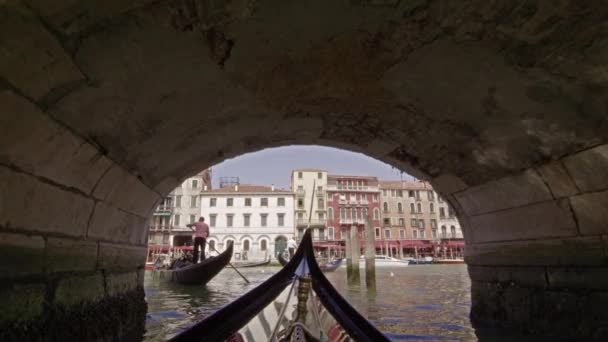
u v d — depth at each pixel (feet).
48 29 7.36
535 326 15.81
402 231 158.51
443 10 9.68
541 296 15.60
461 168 17.70
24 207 9.14
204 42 9.98
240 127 15.74
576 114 11.73
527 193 15.72
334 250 146.61
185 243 144.36
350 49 11.35
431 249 160.97
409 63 12.00
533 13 9.15
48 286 10.41
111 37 8.46
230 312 11.62
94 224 13.01
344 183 158.51
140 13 8.21
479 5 9.32
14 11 6.65
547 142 13.37
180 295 36.19
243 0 8.85
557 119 12.26
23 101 8.03
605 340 12.85
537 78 11.13
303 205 150.00
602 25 8.98
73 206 11.36
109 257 14.53
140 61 9.63
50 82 8.33
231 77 11.92
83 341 12.30
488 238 19.19
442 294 36.04
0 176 8.17
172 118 12.82
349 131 17.61
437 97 13.66
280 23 9.95
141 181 15.31
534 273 16.06
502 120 13.57
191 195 142.31
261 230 138.92
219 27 9.57
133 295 17.54
